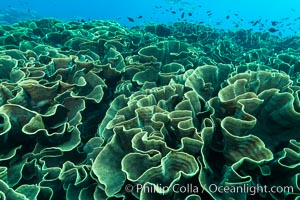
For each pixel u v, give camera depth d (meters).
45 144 3.37
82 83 3.95
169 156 2.40
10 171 3.12
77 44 6.56
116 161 2.77
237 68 5.45
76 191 2.97
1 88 3.59
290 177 2.55
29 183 3.26
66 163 3.05
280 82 3.37
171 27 11.26
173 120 2.77
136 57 5.51
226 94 3.07
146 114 2.98
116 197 2.64
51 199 3.13
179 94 3.57
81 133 3.92
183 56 5.95
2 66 4.74
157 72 4.69
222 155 2.78
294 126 2.95
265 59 8.06
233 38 11.70
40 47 6.26
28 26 9.69
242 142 2.46
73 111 3.74
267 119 3.06
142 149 2.64
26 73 4.33
